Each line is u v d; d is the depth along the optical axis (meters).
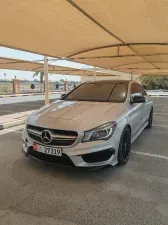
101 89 4.68
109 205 2.52
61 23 4.47
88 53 8.13
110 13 3.93
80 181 3.10
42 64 12.97
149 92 30.83
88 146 2.98
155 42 6.39
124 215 2.33
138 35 5.55
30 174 3.31
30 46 6.44
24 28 4.76
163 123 7.63
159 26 4.68
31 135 3.38
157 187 2.93
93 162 3.04
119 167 3.58
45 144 3.14
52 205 2.52
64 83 30.70
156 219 2.27
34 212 2.39
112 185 2.99
